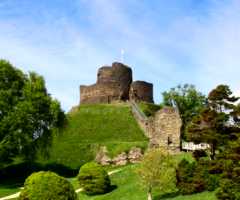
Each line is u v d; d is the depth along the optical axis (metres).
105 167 56.31
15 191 47.38
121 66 88.06
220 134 40.31
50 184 30.56
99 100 86.44
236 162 34.00
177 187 37.88
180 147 53.44
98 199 40.94
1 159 53.19
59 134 63.28
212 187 35.91
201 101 80.31
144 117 71.75
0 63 54.41
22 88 55.03
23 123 51.59
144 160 38.19
